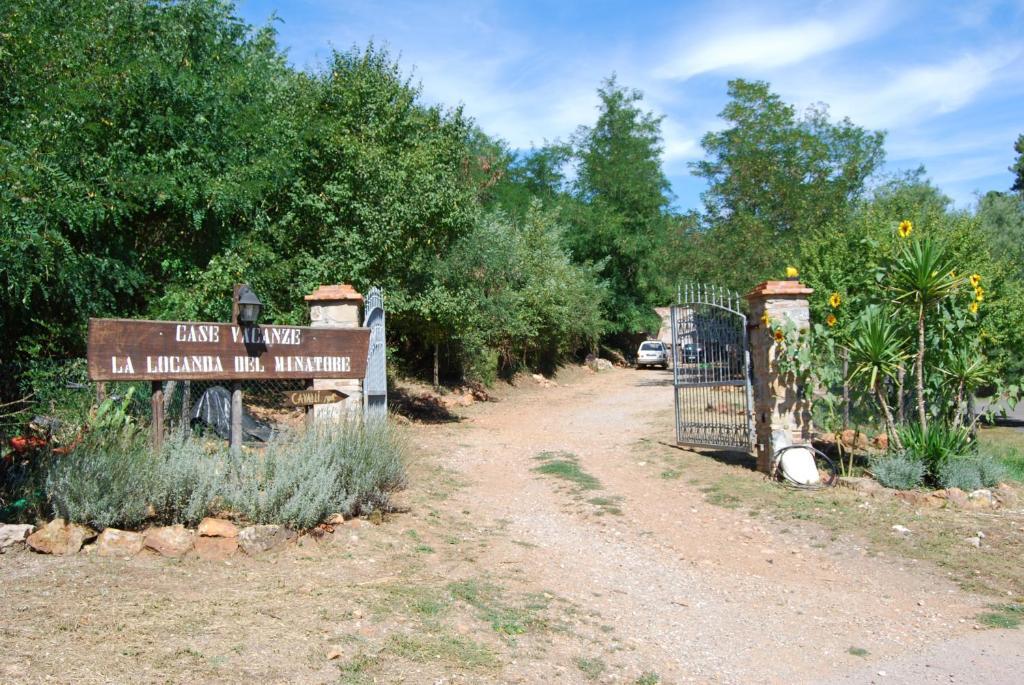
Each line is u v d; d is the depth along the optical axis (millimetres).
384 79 16875
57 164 8656
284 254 14352
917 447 9883
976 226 15969
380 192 14906
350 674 4113
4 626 4223
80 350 9180
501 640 4949
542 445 14188
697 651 5273
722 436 12062
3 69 8648
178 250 11523
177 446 6520
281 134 13266
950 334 10367
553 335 29938
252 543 5988
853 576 7098
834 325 10648
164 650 4102
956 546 7723
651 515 9078
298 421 11508
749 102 27094
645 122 41219
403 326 17609
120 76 10250
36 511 5992
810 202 25953
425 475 10336
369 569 6012
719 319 12195
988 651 5316
